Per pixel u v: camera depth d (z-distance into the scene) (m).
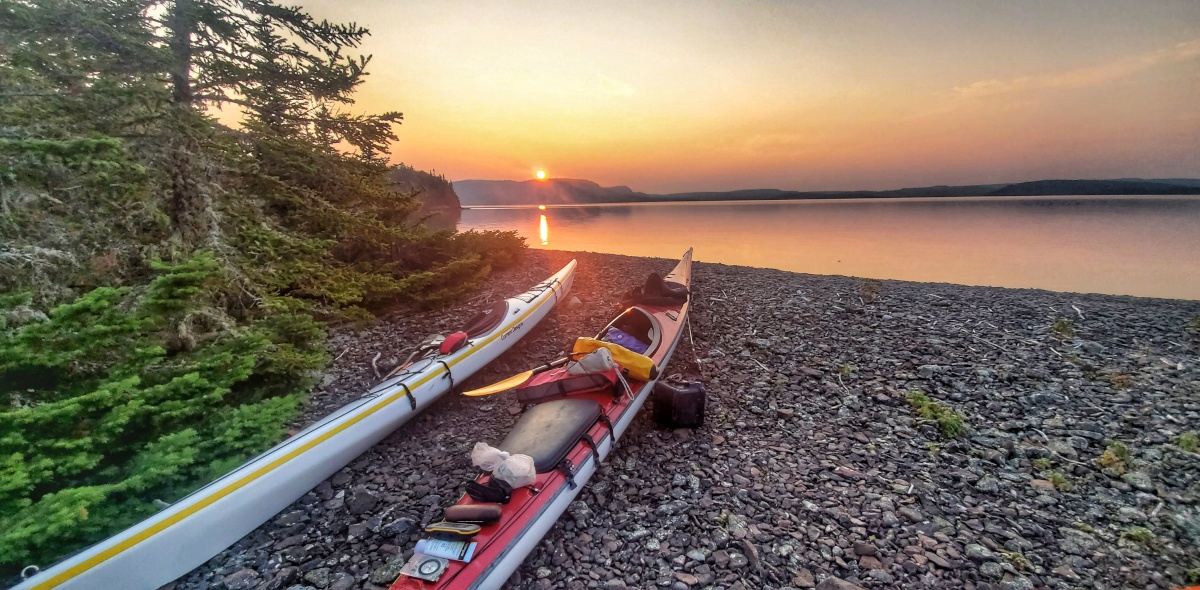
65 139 5.39
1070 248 21.80
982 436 5.53
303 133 9.51
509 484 3.79
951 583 3.58
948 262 18.16
